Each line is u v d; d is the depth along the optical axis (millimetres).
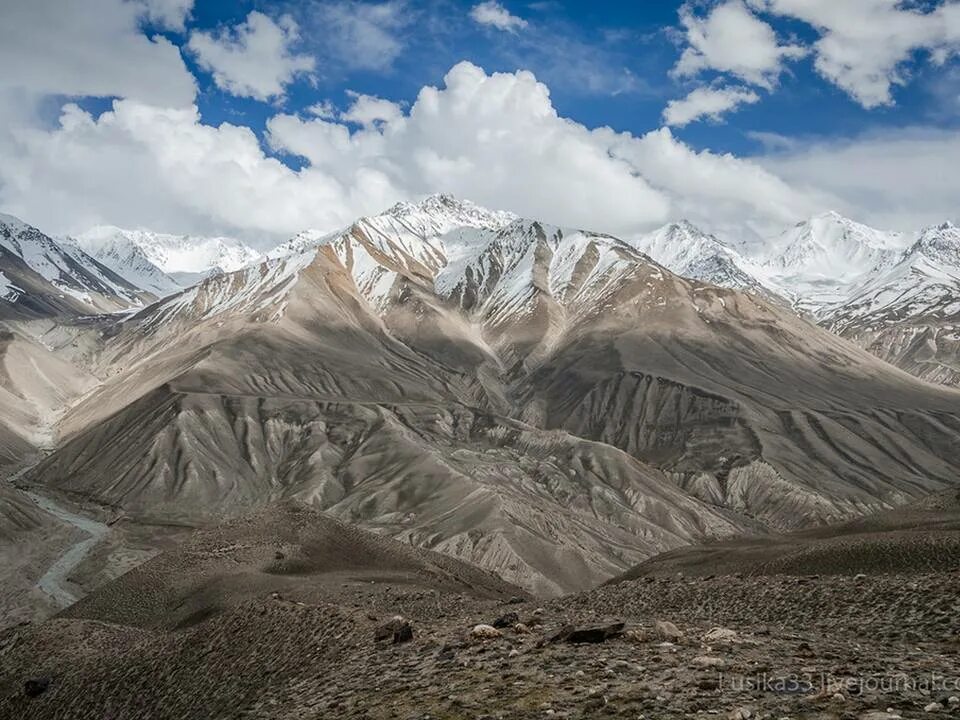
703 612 43938
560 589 138875
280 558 79688
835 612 37906
